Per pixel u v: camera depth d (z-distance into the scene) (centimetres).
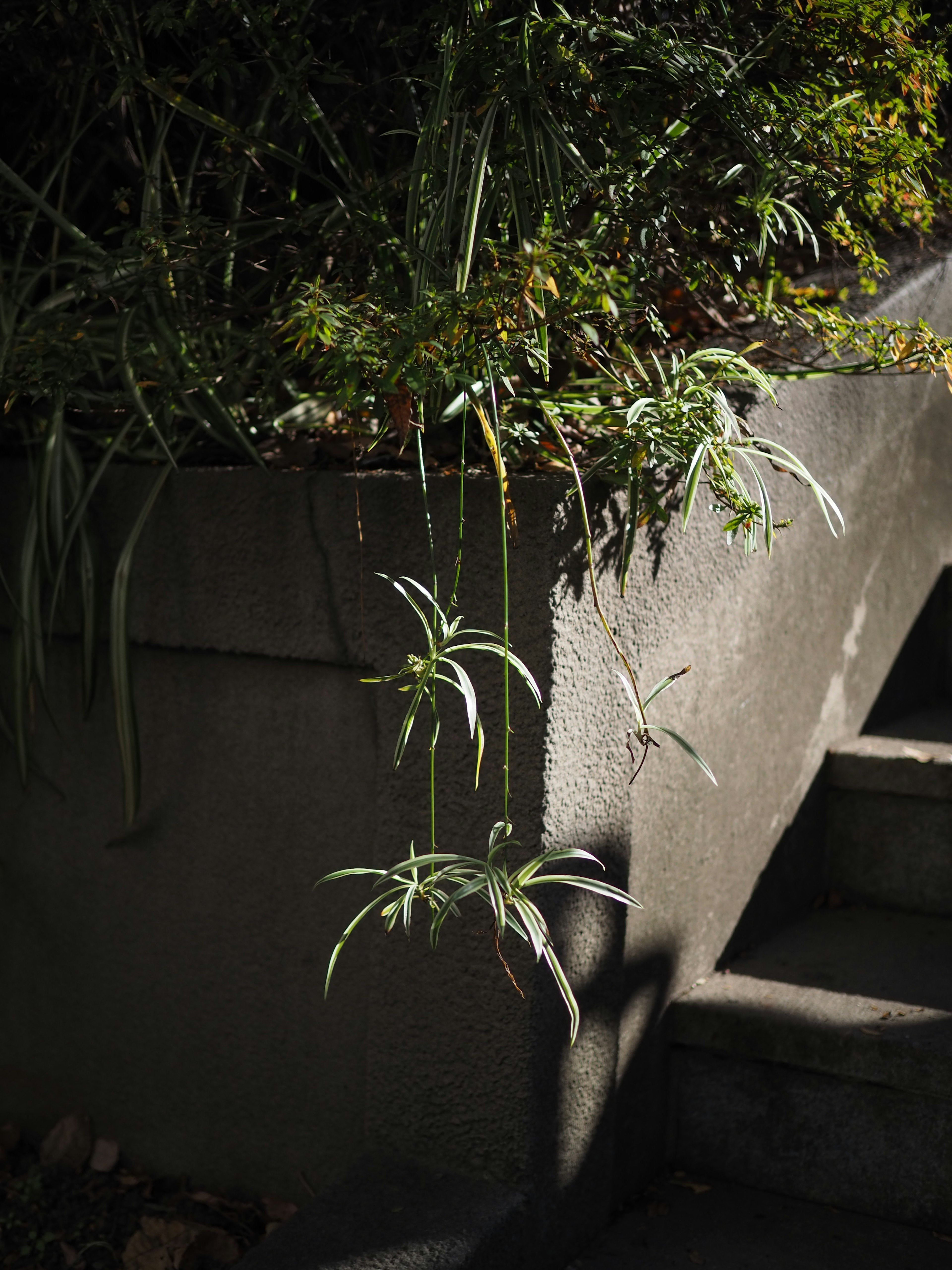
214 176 197
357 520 166
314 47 187
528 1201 160
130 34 177
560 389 184
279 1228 152
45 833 210
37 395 166
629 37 142
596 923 167
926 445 256
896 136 154
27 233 186
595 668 160
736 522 145
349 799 176
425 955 166
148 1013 202
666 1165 195
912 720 259
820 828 234
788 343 190
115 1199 198
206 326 180
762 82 166
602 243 153
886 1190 177
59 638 202
